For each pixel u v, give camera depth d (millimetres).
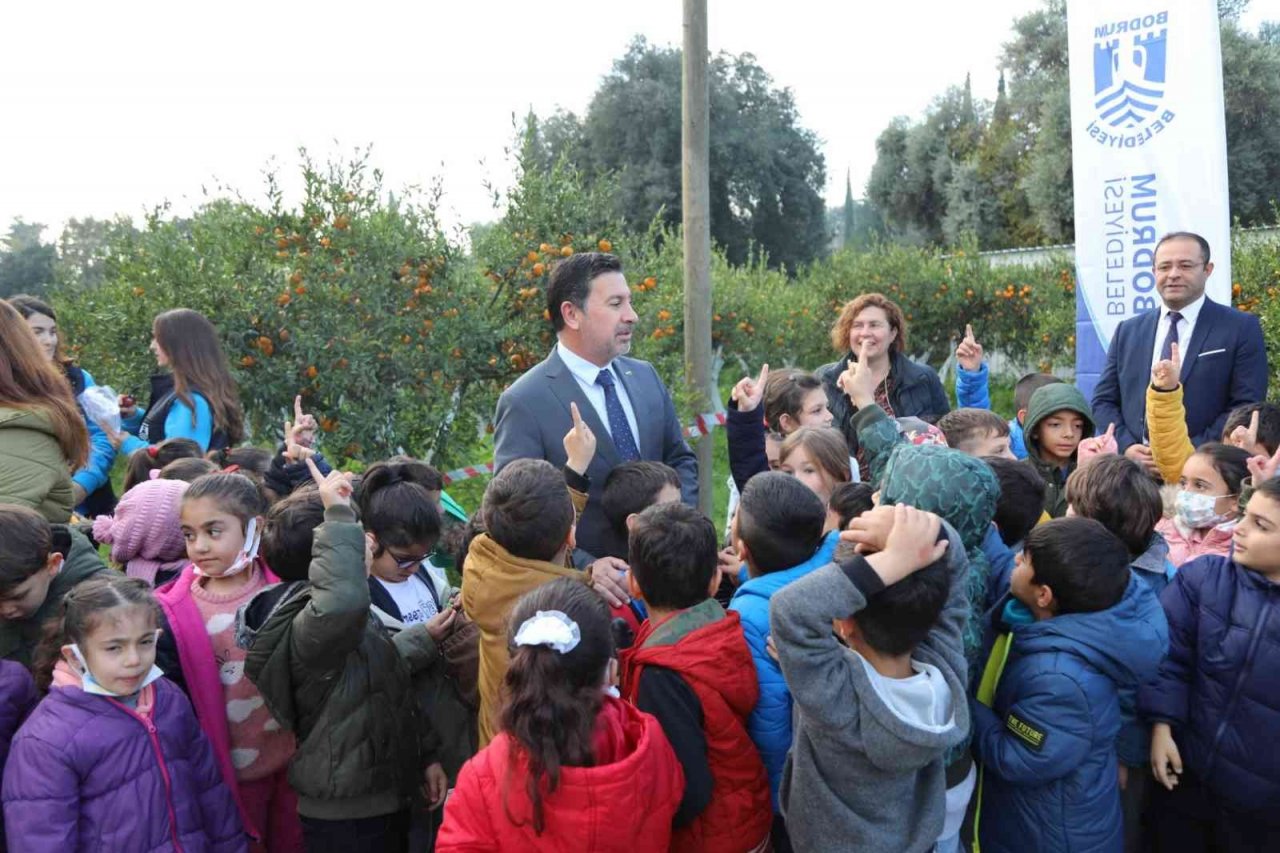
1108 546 2088
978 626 2080
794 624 1700
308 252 5035
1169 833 2510
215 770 2189
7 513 2145
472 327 5125
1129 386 4137
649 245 5957
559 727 1686
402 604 2777
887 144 26219
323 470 3324
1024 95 21625
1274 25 18391
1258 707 2246
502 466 2939
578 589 1858
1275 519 2186
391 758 2322
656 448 3176
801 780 1854
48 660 2105
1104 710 2049
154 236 5168
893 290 12859
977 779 2238
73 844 1899
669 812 1832
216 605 2447
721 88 23984
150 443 3896
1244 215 16266
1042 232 21109
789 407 3650
